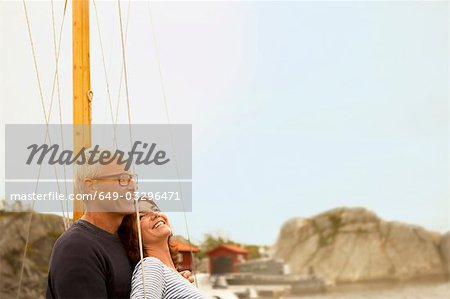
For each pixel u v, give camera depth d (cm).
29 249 1349
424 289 5728
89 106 397
